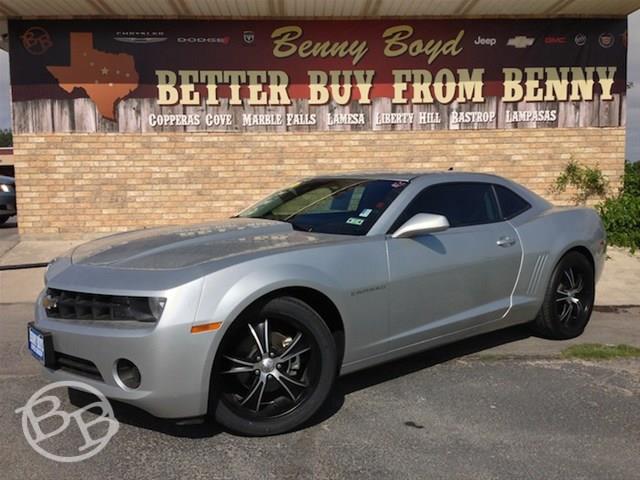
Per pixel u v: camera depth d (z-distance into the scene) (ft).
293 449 11.44
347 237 13.42
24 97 32.04
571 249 17.76
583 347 17.33
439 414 12.99
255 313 11.47
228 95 32.73
